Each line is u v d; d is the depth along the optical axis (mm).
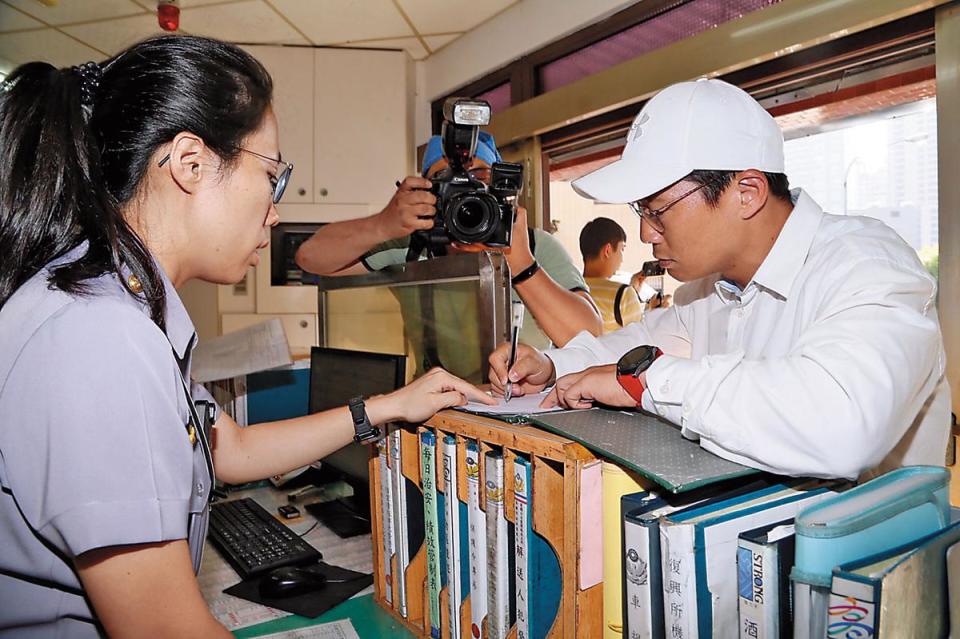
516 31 2711
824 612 533
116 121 641
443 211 1312
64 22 2686
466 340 1330
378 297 1736
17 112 616
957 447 1426
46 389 542
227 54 688
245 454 1056
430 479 969
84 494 533
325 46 3119
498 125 2701
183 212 675
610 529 714
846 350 707
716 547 626
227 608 1091
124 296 606
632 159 880
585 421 832
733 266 969
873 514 563
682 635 619
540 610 785
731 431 701
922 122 1613
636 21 2240
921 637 532
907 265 810
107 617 566
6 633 633
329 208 3131
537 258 1854
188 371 715
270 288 3094
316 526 1473
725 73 1903
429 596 978
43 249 604
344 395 1633
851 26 1569
